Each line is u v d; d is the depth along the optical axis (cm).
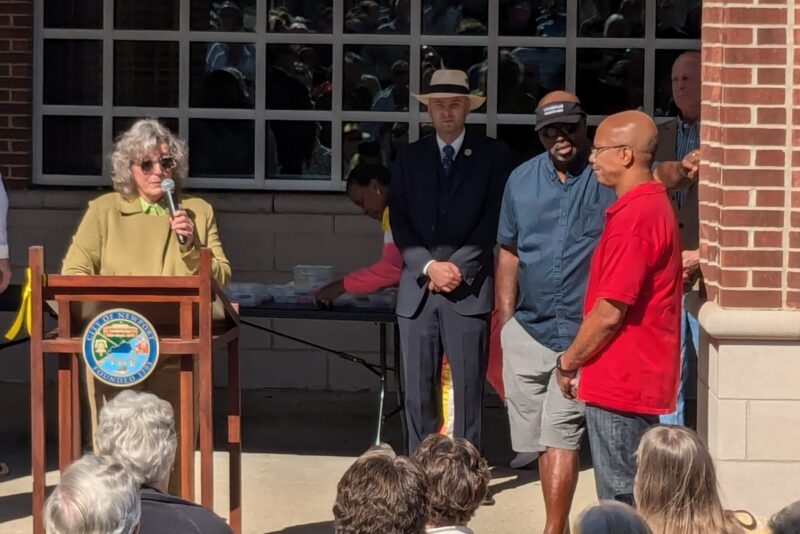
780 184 701
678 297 648
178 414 682
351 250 1053
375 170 866
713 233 729
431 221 793
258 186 1081
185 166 694
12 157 1071
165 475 527
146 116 1081
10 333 640
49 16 1074
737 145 701
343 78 1074
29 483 847
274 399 1053
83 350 615
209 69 1078
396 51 1071
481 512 805
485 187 795
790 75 698
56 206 1060
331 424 989
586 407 657
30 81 1072
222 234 1058
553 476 707
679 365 655
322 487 845
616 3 1058
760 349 707
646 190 638
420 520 451
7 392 1066
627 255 627
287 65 1076
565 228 721
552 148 717
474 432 801
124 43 1078
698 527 469
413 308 794
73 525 416
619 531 412
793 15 695
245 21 1074
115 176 683
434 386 805
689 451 472
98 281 615
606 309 631
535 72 1065
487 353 803
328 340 1072
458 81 797
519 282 743
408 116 1074
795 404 708
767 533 482
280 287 888
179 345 618
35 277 615
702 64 743
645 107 1060
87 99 1081
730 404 711
